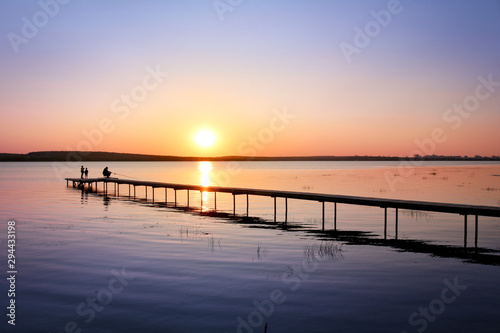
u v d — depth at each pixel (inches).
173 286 469.4
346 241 732.0
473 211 693.3
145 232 809.5
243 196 1744.6
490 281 489.4
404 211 1189.1
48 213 1101.7
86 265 557.0
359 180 2704.2
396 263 571.8
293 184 2266.2
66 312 396.8
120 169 5797.2
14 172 4566.9
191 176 3467.0
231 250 649.0
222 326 364.5
